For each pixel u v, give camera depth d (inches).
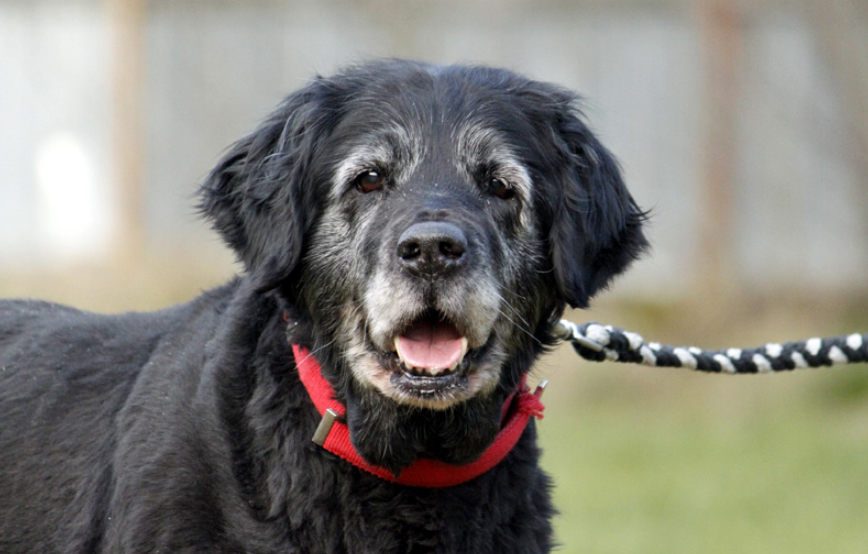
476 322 230.5
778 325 738.2
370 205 245.0
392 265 230.1
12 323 297.0
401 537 238.2
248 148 270.2
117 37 853.8
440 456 240.4
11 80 885.2
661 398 722.2
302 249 248.8
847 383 708.0
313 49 882.1
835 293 761.6
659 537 479.5
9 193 893.8
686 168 847.1
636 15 860.0
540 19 876.0
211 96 876.6
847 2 774.5
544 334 260.8
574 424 686.5
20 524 259.4
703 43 809.5
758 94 812.0
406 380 229.6
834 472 577.0
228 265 779.4
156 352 264.7
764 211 821.9
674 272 812.0
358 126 249.4
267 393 241.6
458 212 233.9
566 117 263.6
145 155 864.3
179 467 236.1
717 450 627.5
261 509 234.1
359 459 235.9
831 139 802.8
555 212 254.5
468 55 877.2
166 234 864.9
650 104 861.2
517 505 248.7
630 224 273.7
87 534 248.2
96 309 748.0
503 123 251.3
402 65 265.3
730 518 505.4
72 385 271.1
